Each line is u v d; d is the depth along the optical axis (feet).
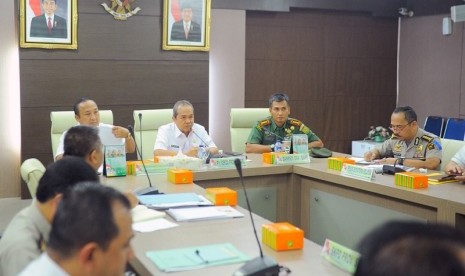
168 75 19.72
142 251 6.51
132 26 19.10
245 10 21.26
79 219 3.92
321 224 12.06
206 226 7.59
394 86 25.38
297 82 23.15
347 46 24.11
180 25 19.61
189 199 8.96
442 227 2.10
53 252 3.96
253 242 6.89
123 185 10.44
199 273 5.78
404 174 10.05
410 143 12.84
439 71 23.43
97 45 18.70
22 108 17.99
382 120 25.23
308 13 23.06
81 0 18.34
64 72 18.37
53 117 14.88
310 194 12.34
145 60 19.38
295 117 23.27
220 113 21.17
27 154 18.20
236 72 21.29
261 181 12.46
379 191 10.23
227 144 21.35
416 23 24.35
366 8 23.80
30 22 17.69
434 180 10.57
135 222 7.70
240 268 5.60
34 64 17.98
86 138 8.20
